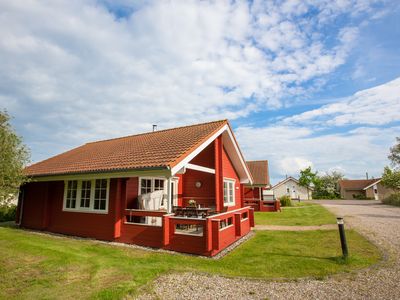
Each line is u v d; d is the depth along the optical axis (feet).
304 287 15.21
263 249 25.53
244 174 49.11
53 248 24.66
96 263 19.75
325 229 36.24
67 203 35.88
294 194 180.86
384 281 15.83
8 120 29.35
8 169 27.27
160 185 38.58
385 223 39.93
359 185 182.60
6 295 14.44
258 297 13.91
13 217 51.65
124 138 50.85
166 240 24.56
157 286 15.31
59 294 14.38
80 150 50.57
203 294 14.26
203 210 29.48
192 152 27.58
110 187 30.58
